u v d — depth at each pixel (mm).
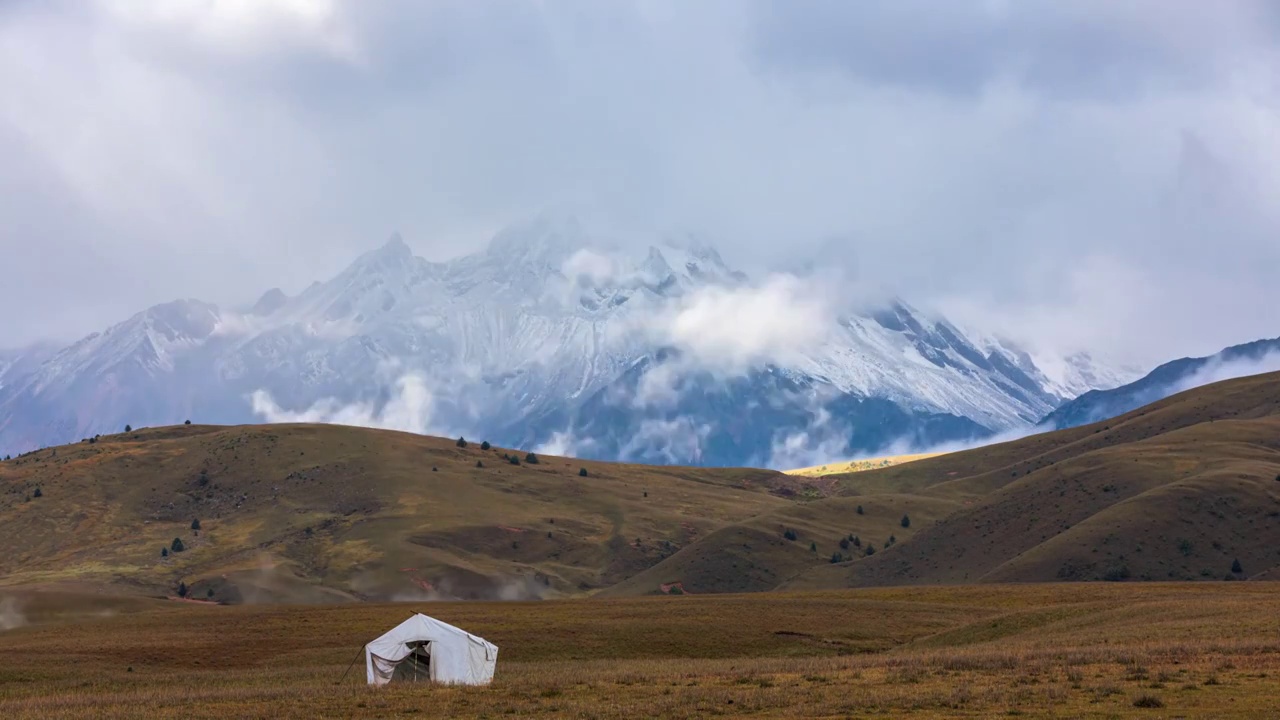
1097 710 40625
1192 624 75562
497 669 77875
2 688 76562
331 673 78312
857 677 55750
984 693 45625
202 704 54438
